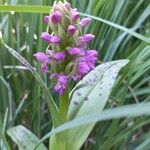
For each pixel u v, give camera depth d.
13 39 0.32
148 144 0.26
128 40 0.34
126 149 0.31
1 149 0.27
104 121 0.30
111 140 0.26
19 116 0.31
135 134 0.33
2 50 0.32
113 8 0.33
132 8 0.35
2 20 0.34
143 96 0.34
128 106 0.13
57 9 0.22
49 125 0.30
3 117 0.31
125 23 0.34
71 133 0.24
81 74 0.23
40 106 0.31
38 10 0.24
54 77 0.23
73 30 0.21
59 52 0.22
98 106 0.25
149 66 0.29
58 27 0.22
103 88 0.25
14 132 0.26
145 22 0.37
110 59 0.31
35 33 0.33
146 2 0.35
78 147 0.24
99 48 0.33
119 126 0.29
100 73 0.26
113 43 0.32
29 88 0.32
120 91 0.30
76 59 0.22
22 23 0.33
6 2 0.33
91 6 0.32
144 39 0.20
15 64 0.33
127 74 0.30
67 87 0.23
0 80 0.30
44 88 0.23
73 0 0.32
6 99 0.30
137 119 0.30
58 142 0.24
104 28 0.32
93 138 0.32
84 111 0.24
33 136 0.25
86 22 0.22
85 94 0.25
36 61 0.32
